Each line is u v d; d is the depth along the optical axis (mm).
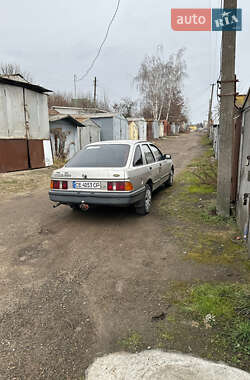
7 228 4656
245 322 2162
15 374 1784
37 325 2242
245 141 4156
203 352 1934
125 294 2662
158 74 37594
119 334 2131
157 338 2078
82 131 18562
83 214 5387
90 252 3656
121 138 25062
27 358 1914
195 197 6438
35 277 3027
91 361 1888
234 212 4988
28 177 10359
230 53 4418
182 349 1968
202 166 11133
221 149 4664
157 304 2488
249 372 1758
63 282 2914
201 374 1761
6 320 2307
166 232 4301
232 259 3311
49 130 14375
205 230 4316
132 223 4773
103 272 3115
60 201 4621
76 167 4676
